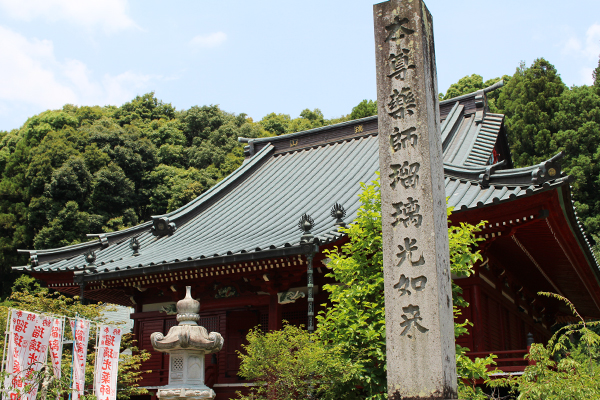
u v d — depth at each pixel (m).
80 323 11.38
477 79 56.53
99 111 63.88
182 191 52.88
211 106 66.62
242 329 16.45
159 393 9.64
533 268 18.25
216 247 17.12
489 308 15.56
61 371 10.98
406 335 5.87
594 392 7.77
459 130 21.62
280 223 18.11
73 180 46.06
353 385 10.66
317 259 14.49
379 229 10.61
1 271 43.81
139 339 17.98
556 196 12.59
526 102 43.09
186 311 10.16
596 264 18.27
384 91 6.75
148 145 56.34
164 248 18.89
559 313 26.41
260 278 15.89
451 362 5.82
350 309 10.64
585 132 39.59
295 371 10.74
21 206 45.78
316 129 24.84
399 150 6.47
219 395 15.80
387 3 7.02
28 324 10.27
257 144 26.47
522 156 40.53
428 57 6.82
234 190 23.14
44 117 57.06
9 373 9.82
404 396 5.72
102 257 19.55
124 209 49.94
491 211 13.01
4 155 51.50
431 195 6.15
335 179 20.77
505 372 12.45
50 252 19.31
